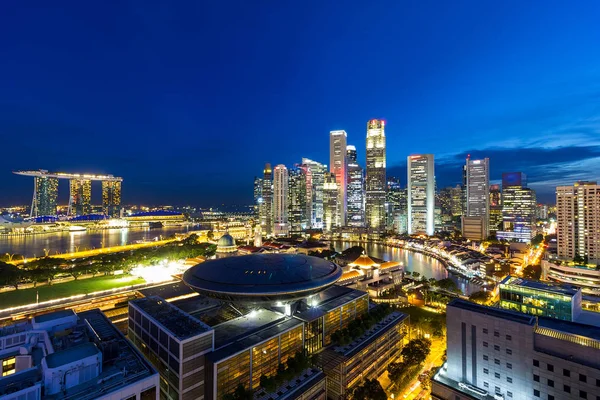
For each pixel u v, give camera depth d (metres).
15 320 163.75
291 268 139.50
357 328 128.00
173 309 109.88
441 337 154.62
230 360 92.12
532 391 87.06
